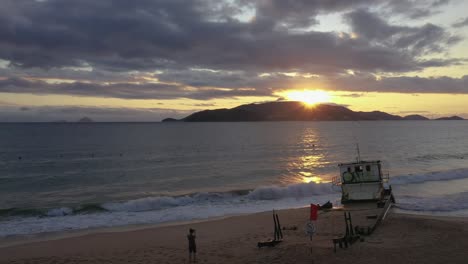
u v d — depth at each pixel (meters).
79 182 50.00
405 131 194.88
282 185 46.25
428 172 53.38
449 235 21.30
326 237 21.72
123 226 27.19
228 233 24.16
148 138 140.88
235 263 17.59
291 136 153.50
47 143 114.81
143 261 18.64
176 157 78.75
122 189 45.00
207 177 53.53
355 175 31.78
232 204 35.34
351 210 27.78
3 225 27.52
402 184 43.56
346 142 119.44
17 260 19.36
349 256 17.62
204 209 33.12
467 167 59.50
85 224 27.77
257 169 61.28
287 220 27.27
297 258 17.69
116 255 19.91
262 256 18.44
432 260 17.02
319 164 67.38
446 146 102.12
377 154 82.50
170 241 22.62
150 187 46.22
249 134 170.38
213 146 105.56
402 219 25.23
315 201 36.16
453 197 35.28
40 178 53.09
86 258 19.45
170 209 33.28
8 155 81.75
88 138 139.88
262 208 33.28
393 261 16.92
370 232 21.84
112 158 76.75
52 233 25.31
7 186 47.31
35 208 32.81
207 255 19.20
